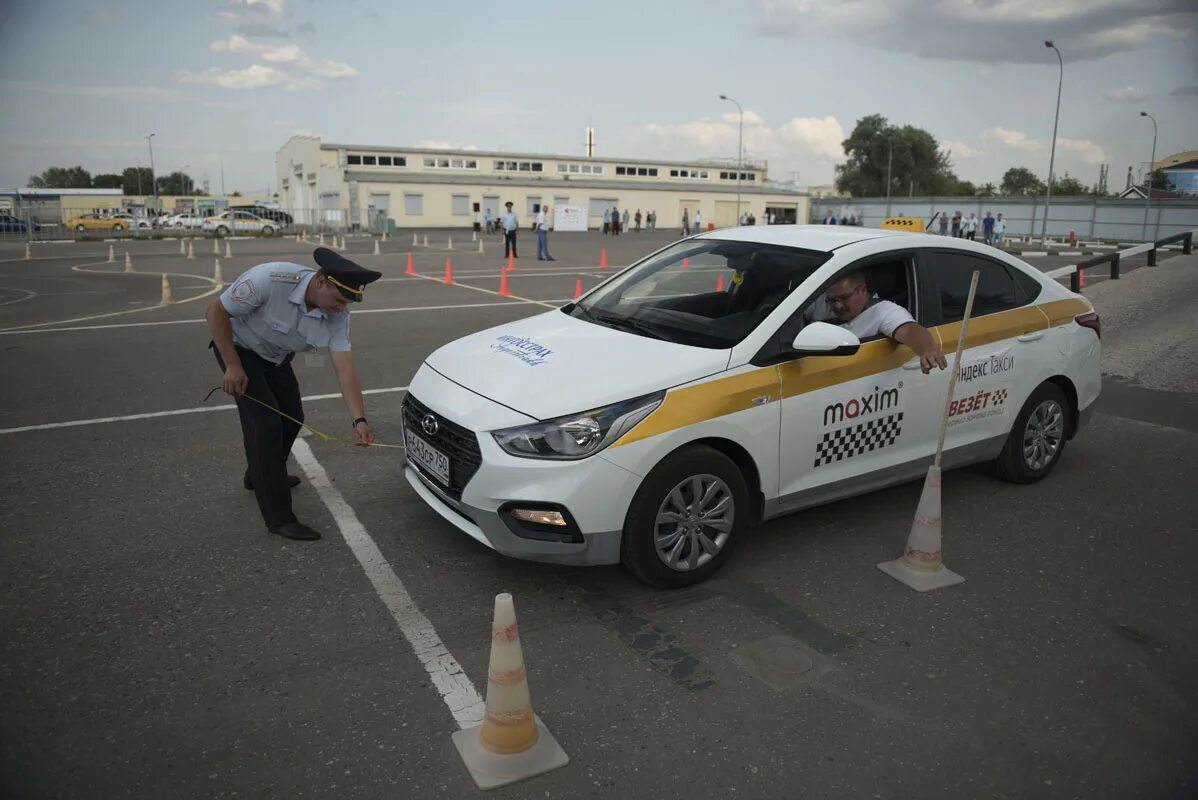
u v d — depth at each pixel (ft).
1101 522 15.24
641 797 8.21
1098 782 8.58
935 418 14.57
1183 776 8.70
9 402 22.35
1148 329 35.50
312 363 14.93
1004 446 16.33
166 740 8.86
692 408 11.71
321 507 15.19
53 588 12.03
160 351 29.89
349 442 19.17
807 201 244.63
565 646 10.84
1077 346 16.72
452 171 215.10
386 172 202.08
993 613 11.96
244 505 15.24
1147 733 9.37
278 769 8.46
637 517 11.54
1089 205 144.46
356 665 10.31
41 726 9.02
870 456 13.88
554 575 12.76
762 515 12.92
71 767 8.41
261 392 13.47
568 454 11.04
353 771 8.46
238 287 12.82
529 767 8.46
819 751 8.93
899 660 10.69
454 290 51.55
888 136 281.33
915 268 14.52
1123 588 12.78
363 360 28.78
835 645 11.02
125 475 16.70
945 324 14.65
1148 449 19.58
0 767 8.36
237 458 17.85
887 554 13.78
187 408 21.89
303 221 199.31
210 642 10.73
